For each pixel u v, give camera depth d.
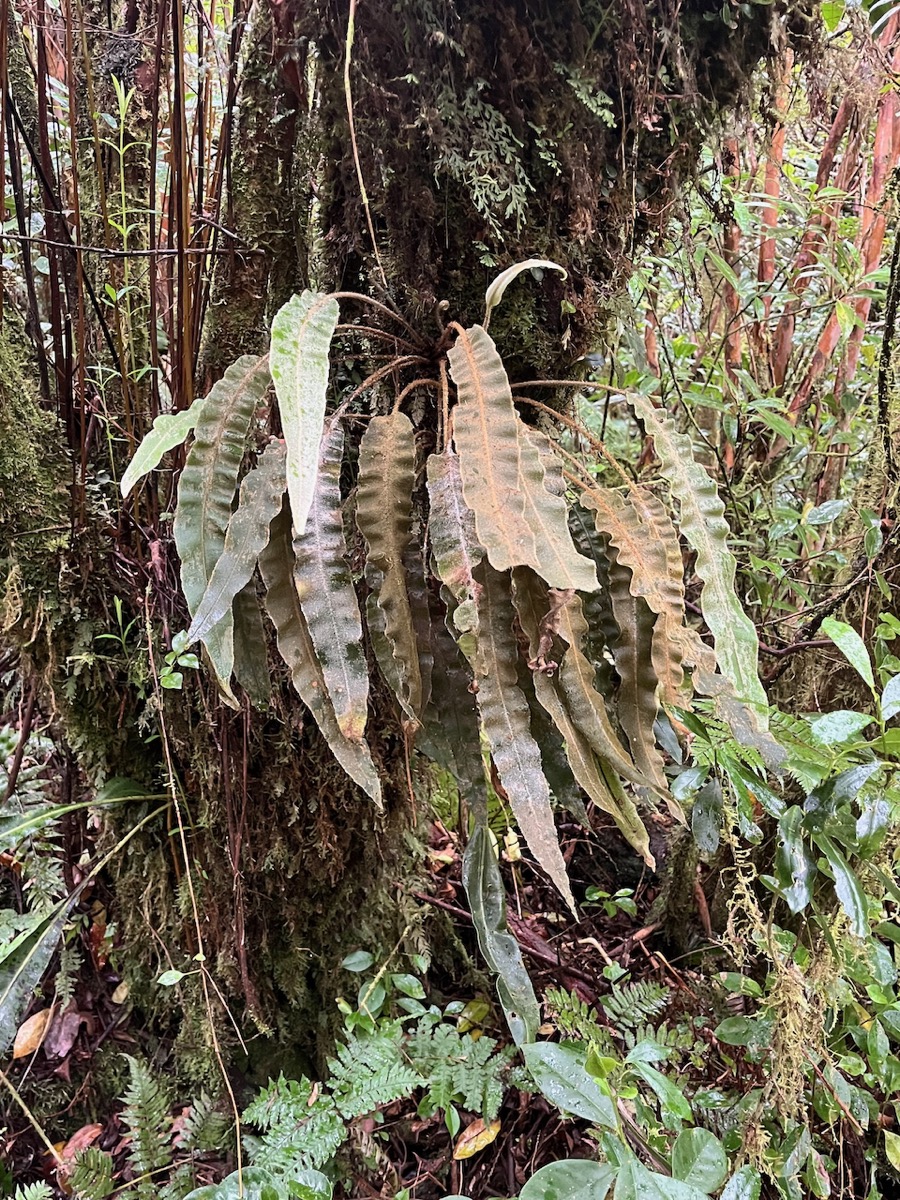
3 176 0.80
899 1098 0.90
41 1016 1.13
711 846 0.82
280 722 0.97
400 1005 1.08
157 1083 1.04
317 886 1.06
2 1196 1.00
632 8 0.75
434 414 0.85
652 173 0.89
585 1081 0.65
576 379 0.98
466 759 0.73
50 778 1.17
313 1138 0.88
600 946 1.20
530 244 0.82
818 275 1.33
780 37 0.82
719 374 1.42
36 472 0.89
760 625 1.25
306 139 0.84
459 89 0.75
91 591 0.95
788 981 0.78
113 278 0.94
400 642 0.65
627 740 0.76
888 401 1.07
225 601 0.61
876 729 1.02
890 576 1.03
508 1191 0.97
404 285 0.82
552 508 0.58
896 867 0.91
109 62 0.97
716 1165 0.66
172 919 1.05
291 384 0.56
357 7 0.72
